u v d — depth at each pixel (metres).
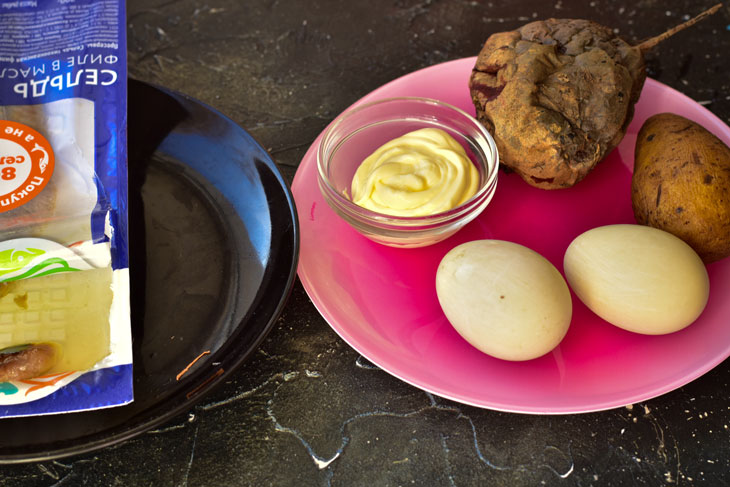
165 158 0.38
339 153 0.39
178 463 0.32
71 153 0.35
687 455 0.32
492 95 0.37
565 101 0.36
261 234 0.35
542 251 0.37
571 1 0.50
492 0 0.50
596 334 0.34
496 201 0.39
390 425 0.33
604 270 0.33
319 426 0.33
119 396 0.31
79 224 0.33
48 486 0.32
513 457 0.32
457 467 0.32
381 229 0.36
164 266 0.35
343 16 0.50
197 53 0.47
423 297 0.35
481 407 0.32
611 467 0.32
